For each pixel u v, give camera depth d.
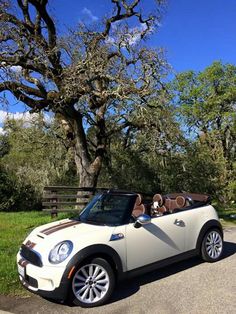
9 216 15.41
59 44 14.71
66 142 20.66
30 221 13.41
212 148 29.34
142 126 16.94
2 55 14.14
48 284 5.39
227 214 16.69
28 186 22.95
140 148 22.08
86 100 16.80
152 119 16.00
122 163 22.73
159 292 6.00
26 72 16.23
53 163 22.50
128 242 6.07
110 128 19.83
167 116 16.52
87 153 17.61
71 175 22.78
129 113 16.39
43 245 5.68
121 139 22.44
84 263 5.54
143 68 14.84
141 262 6.24
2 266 7.14
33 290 5.53
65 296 5.37
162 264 6.61
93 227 6.05
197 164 23.19
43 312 5.32
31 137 22.22
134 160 22.70
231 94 34.88
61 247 5.53
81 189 15.39
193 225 7.27
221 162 26.39
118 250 5.91
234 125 33.62
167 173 22.95
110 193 6.89
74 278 5.43
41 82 15.59
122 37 14.89
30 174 22.77
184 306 5.43
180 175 23.03
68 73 14.26
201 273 6.90
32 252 5.70
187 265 7.40
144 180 22.83
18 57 14.29
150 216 6.80
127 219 6.27
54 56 15.09
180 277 6.70
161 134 16.84
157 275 6.83
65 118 17.56
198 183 23.56
